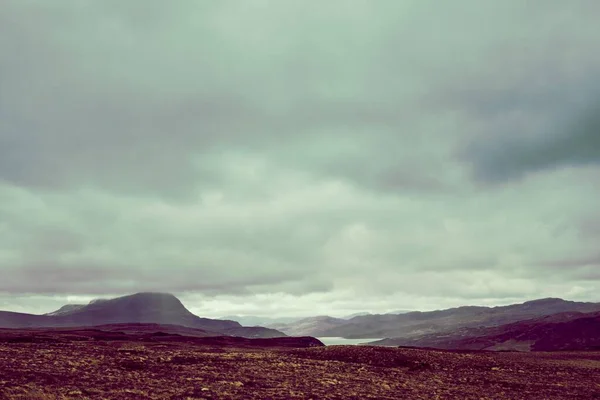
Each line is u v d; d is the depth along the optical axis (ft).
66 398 100.83
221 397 114.01
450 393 144.25
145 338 370.94
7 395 99.25
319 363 194.39
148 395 110.22
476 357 231.91
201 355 195.42
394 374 179.01
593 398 150.41
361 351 228.22
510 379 183.32
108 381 125.49
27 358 152.97
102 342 266.36
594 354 297.94
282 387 133.80
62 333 399.24
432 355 229.45
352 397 125.18
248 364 177.68
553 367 221.05
